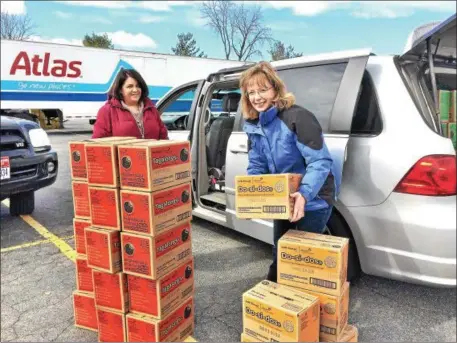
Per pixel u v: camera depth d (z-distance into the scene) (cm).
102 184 196
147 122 263
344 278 186
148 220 186
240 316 238
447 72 259
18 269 310
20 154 378
